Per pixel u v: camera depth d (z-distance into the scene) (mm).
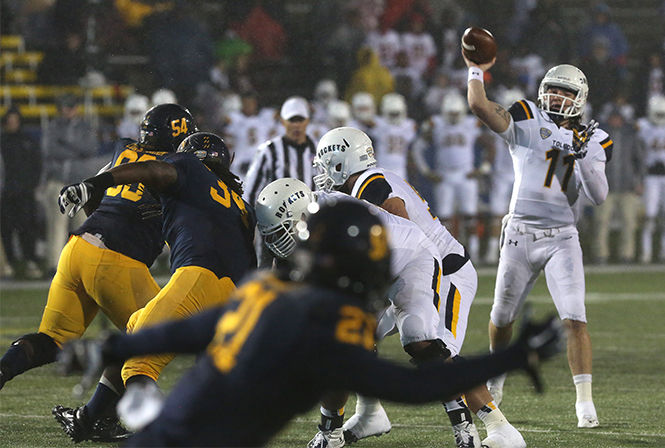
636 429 19078
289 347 8453
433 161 52844
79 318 18125
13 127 48281
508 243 21062
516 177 20969
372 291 8961
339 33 62125
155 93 56688
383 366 8523
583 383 19703
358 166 18641
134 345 9156
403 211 17391
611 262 56094
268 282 8938
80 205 15086
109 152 51406
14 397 22219
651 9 78938
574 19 75625
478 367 8609
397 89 60750
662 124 54594
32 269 49188
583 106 20625
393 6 61969
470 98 19969
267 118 51375
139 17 63250
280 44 63438
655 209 55344
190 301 15953
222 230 16312
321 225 8922
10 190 48375
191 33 55875
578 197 20875
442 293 17609
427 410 21281
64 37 61062
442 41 62406
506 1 64250
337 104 51344
